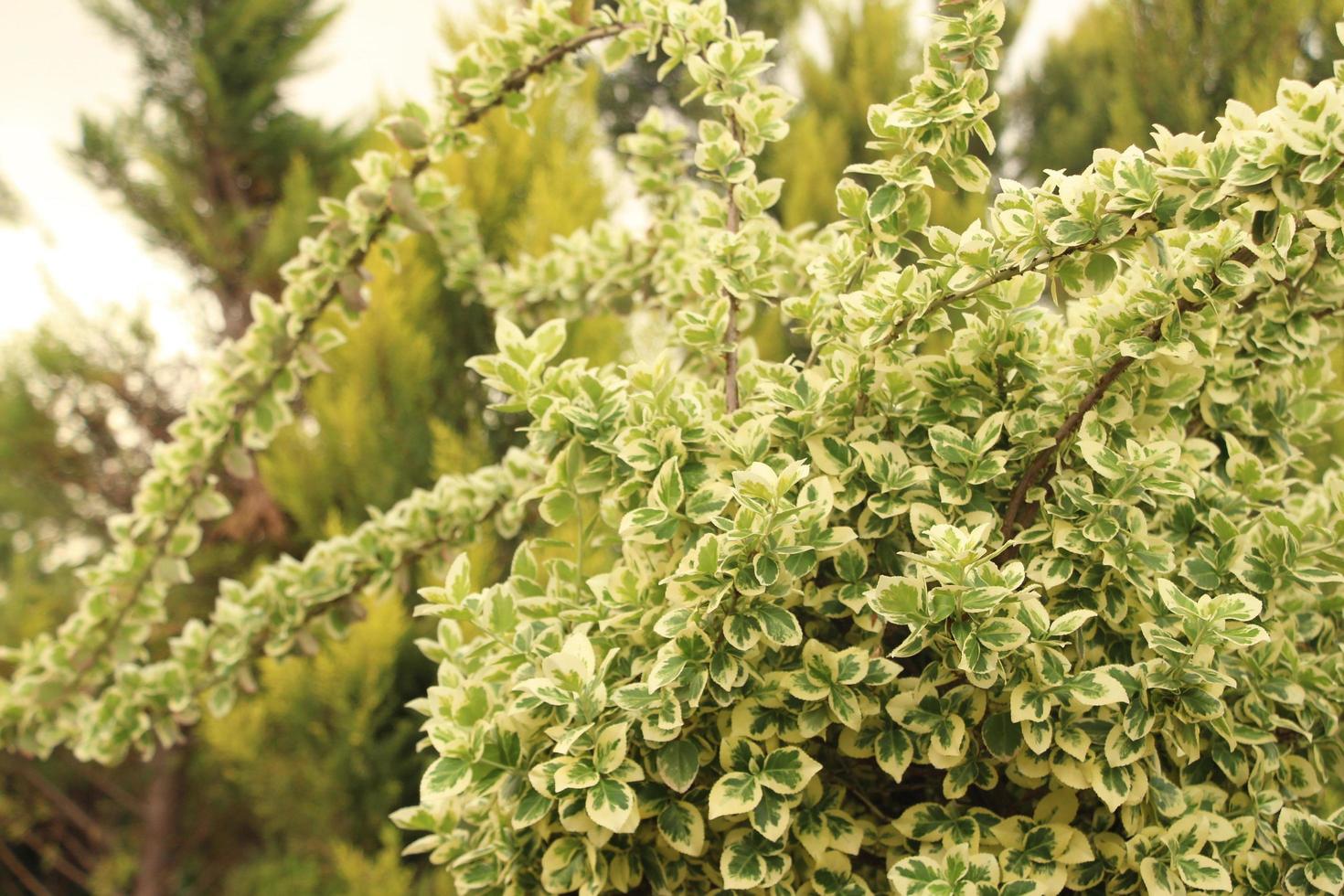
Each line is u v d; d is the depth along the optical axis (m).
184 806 3.92
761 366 1.27
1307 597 1.25
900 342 1.19
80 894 4.49
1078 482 1.16
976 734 1.15
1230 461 1.26
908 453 1.21
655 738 1.11
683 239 1.57
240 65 4.73
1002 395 1.20
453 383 2.69
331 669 2.37
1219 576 1.18
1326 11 2.19
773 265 1.45
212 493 1.60
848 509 1.19
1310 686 1.20
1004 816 1.19
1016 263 1.15
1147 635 1.12
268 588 1.57
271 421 1.55
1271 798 1.16
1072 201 1.12
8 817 4.06
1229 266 1.11
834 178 2.88
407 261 2.57
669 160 1.63
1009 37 3.29
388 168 1.51
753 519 1.10
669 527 1.15
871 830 1.17
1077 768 1.12
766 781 1.11
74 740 1.68
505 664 1.17
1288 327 1.24
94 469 4.77
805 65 3.27
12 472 4.55
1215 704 1.12
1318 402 1.33
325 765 2.48
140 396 4.85
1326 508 1.27
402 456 2.57
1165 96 2.39
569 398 1.20
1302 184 1.08
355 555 1.53
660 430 1.17
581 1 1.43
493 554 2.29
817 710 1.14
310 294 1.53
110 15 4.59
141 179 4.59
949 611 1.09
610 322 2.47
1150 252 1.12
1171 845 1.12
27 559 4.58
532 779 1.11
